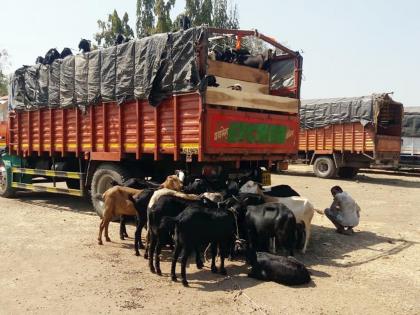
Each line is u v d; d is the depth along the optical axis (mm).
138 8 31812
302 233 7539
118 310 5016
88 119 10062
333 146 20438
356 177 21625
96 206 9961
